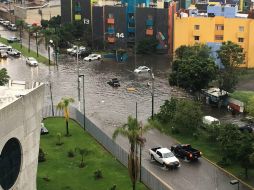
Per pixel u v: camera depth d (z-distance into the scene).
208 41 122.62
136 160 51.19
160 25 136.75
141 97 94.31
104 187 54.88
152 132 73.56
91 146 67.50
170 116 75.31
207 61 92.38
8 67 119.44
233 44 97.38
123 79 108.88
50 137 70.94
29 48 139.12
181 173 59.25
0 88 47.16
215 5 132.62
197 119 71.12
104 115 82.75
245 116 82.75
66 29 144.12
